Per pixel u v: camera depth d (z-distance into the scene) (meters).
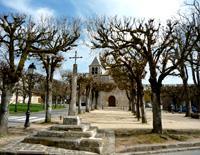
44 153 12.07
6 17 17.88
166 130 21.17
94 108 72.50
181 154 14.16
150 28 21.09
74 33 23.95
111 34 25.20
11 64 17.94
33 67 22.98
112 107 87.19
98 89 69.06
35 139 14.34
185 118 40.25
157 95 19.67
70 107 18.59
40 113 47.69
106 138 17.33
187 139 18.48
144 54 21.05
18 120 30.48
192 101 63.41
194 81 44.53
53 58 26.77
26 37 19.08
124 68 35.47
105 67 34.56
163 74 19.64
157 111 19.47
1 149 12.51
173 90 68.12
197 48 28.22
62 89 73.19
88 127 17.38
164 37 22.25
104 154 12.84
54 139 13.95
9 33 18.02
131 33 21.36
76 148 13.27
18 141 14.95
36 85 63.38
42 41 20.12
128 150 14.20
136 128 22.27
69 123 16.34
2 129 17.31
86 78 50.31
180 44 27.22
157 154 14.12
